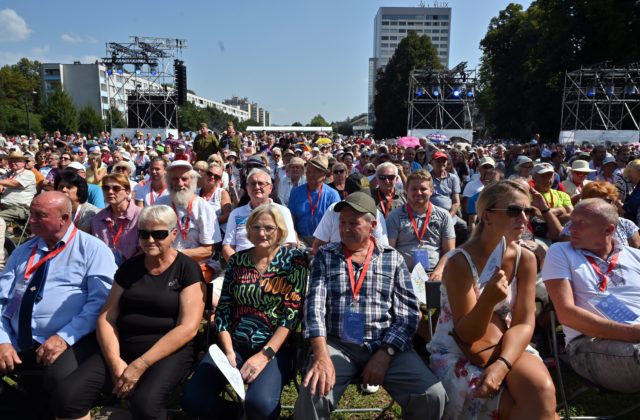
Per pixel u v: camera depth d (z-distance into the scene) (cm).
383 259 315
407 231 488
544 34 3731
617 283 320
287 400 358
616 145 2584
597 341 304
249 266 325
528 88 4531
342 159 1141
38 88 9119
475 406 263
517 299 276
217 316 324
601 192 470
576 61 3641
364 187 679
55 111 5981
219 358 277
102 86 9231
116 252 445
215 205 602
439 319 301
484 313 257
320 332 289
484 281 271
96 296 327
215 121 10875
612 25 3031
